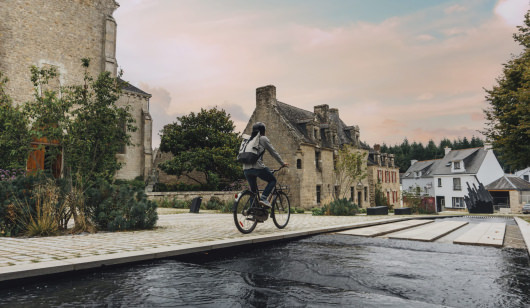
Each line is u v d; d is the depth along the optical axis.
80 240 4.74
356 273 3.12
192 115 28.41
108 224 6.12
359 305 2.17
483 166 46.16
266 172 5.74
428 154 84.88
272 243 5.04
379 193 38.78
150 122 29.86
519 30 17.38
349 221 8.82
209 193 22.36
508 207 42.56
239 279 2.89
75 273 2.96
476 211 36.88
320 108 33.88
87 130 6.74
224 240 4.53
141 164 29.27
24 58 18.03
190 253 3.90
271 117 28.77
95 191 6.45
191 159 25.36
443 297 2.40
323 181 30.00
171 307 2.13
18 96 17.72
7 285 2.56
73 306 2.13
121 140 7.34
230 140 27.55
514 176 47.44
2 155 8.59
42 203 5.93
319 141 30.31
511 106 16.25
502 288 2.62
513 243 4.99
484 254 4.10
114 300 2.27
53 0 19.16
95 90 7.03
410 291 2.54
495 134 17.44
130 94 29.34
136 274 3.02
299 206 26.45
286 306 2.16
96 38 20.81
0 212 5.48
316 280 2.88
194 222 8.24
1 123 6.64
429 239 5.28
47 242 4.51
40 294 2.39
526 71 14.98
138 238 4.95
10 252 3.63
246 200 5.85
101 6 21.20
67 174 6.66
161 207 18.31
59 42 19.23
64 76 19.19
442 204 50.00
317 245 4.90
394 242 5.14
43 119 6.53
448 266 3.41
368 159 40.03
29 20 18.31
